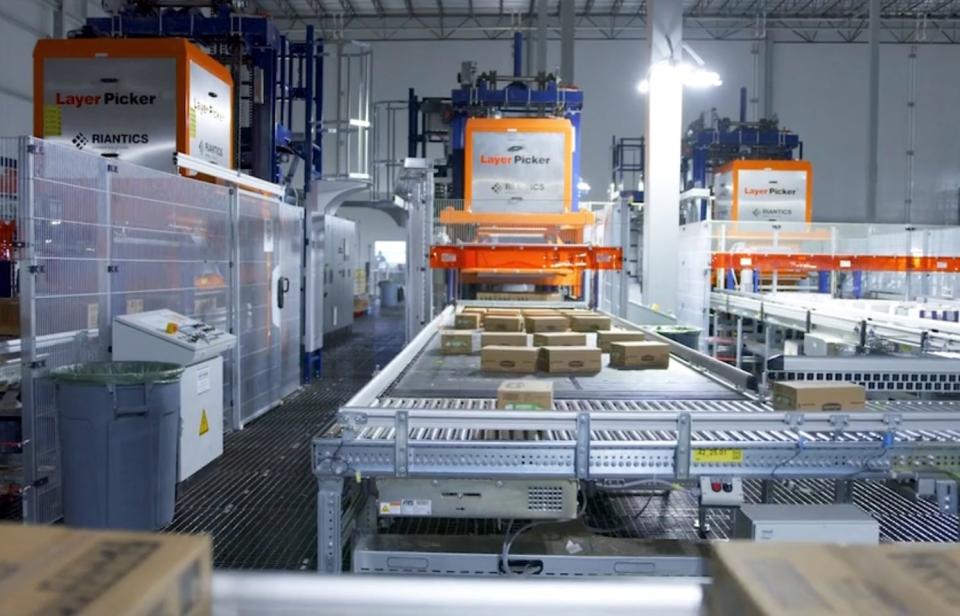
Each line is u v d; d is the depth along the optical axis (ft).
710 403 9.46
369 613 2.38
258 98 23.39
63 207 11.96
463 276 22.17
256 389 20.40
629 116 55.93
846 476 7.82
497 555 8.81
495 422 7.75
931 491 7.80
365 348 37.47
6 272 14.60
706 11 53.57
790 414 7.90
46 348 11.61
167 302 15.57
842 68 54.95
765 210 33.88
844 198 55.88
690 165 39.01
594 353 11.39
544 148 21.26
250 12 51.93
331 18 54.29
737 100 55.21
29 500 11.26
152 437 11.32
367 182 27.25
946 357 10.35
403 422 7.76
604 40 55.62
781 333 27.99
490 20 54.85
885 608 2.23
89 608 2.07
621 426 7.75
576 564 8.71
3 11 33.14
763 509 8.64
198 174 17.62
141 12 21.94
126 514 11.10
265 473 15.29
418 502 8.57
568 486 8.55
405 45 55.83
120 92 17.35
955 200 55.57
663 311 26.40
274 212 21.91
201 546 2.50
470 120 21.22
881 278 28.17
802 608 2.21
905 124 55.47
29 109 35.58
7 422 11.97
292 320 24.16
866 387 9.95
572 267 17.62
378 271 67.77
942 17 53.06
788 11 53.52
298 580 2.45
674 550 9.00
